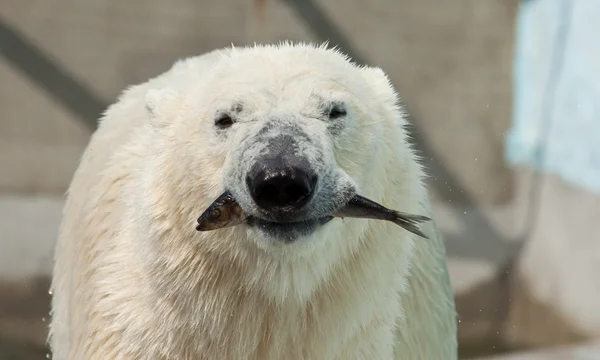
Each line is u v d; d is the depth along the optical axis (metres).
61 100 18.30
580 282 16.78
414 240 6.55
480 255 18.02
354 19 19.22
